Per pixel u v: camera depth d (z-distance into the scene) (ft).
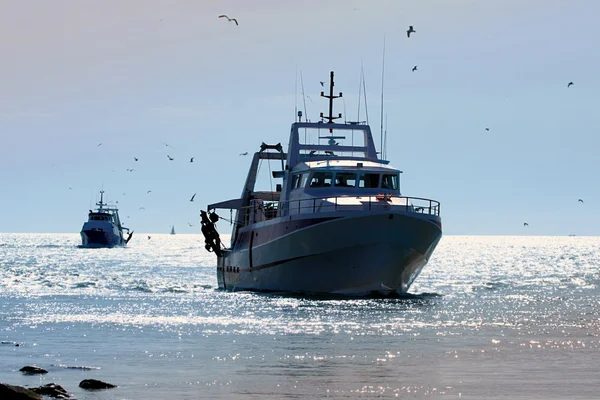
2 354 154.92
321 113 326.03
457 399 113.39
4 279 430.20
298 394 116.88
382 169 281.33
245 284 319.68
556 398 113.70
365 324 202.59
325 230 259.39
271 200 346.33
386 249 258.78
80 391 118.42
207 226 358.43
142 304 262.88
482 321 210.18
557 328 195.83
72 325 202.80
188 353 155.94
